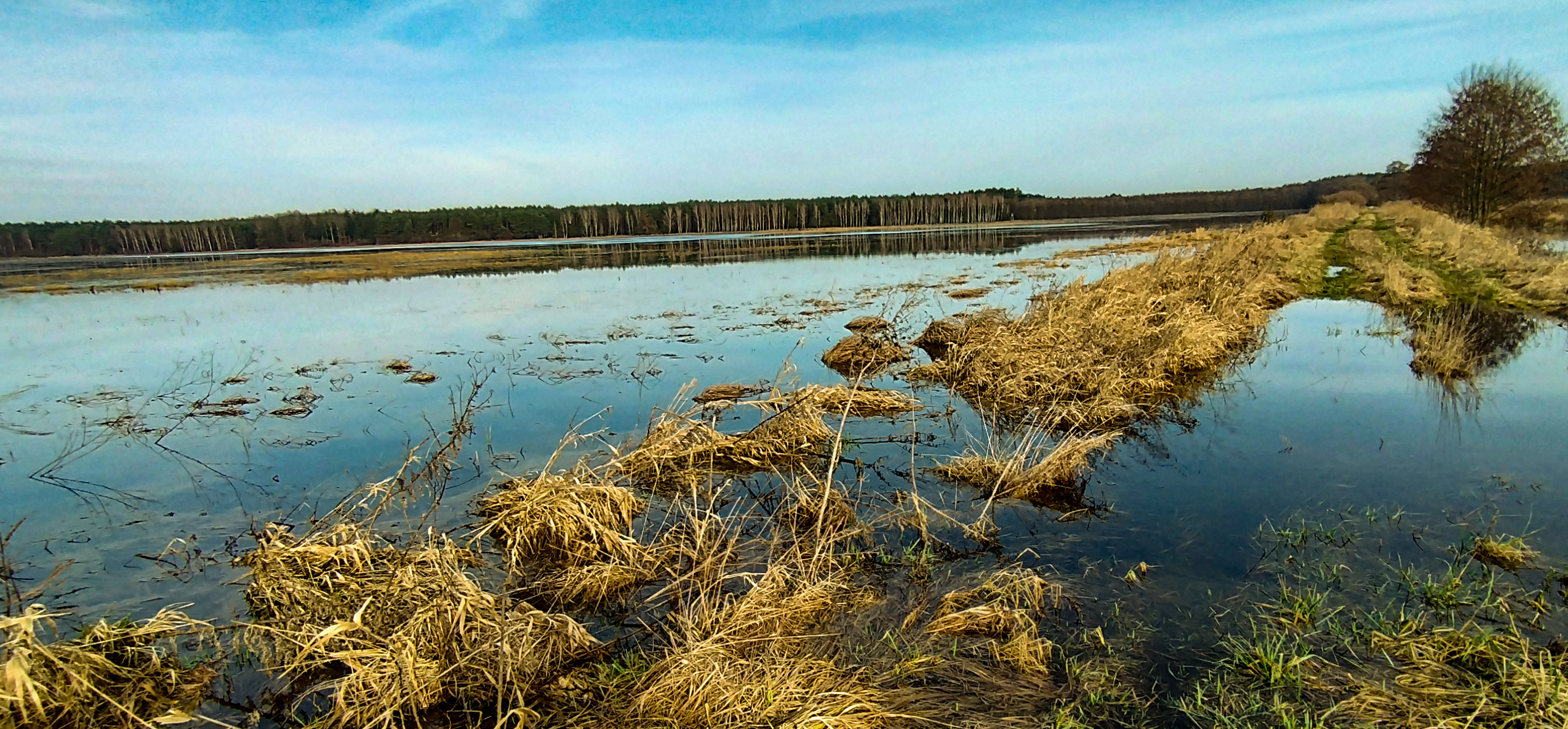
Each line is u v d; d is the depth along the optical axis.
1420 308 14.66
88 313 22.83
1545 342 11.42
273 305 23.83
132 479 7.92
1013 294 20.59
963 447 8.12
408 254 57.91
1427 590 4.58
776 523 6.28
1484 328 12.62
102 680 4.01
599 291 25.86
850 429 8.88
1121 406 8.63
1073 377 9.69
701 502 6.89
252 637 4.71
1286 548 5.31
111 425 9.98
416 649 4.05
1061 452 6.69
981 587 4.84
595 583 5.25
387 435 9.33
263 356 15.02
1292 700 3.71
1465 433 7.54
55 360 15.07
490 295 25.39
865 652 4.30
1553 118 27.02
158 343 16.88
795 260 38.34
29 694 3.63
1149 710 3.72
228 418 10.30
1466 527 5.46
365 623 4.30
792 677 3.86
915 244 50.81
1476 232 23.97
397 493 6.93
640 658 4.32
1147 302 12.37
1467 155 29.19
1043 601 4.76
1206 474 6.85
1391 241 26.38
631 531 6.10
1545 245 22.17
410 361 14.05
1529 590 4.54
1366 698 3.62
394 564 5.18
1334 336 12.75
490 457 8.30
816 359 13.17
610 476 7.30
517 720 3.78
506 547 5.98
